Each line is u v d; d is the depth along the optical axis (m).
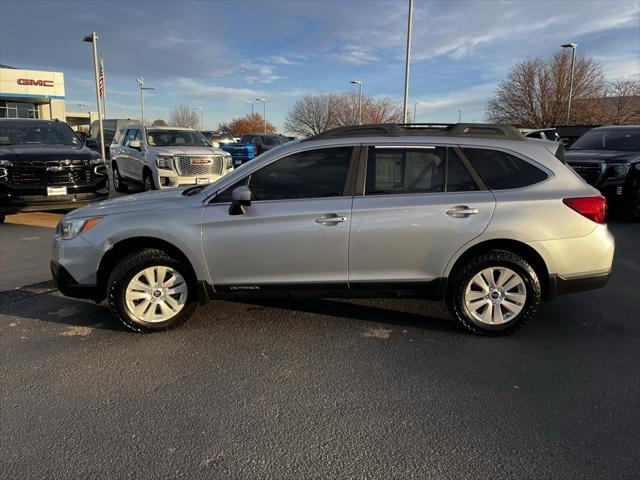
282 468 2.56
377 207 4.04
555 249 4.06
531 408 3.11
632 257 6.97
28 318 4.62
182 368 3.65
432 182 4.15
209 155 11.75
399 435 2.83
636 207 9.70
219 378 3.50
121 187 14.77
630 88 44.12
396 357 3.83
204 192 4.27
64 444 2.75
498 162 4.18
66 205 9.06
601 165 9.69
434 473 2.51
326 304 5.01
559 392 3.31
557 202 4.05
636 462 2.59
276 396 3.26
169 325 4.29
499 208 4.04
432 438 2.80
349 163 4.16
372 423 2.95
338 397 3.25
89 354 3.87
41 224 9.48
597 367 3.67
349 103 64.31
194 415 3.04
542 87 45.00
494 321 4.19
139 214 4.17
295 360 3.78
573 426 2.91
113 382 3.44
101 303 5.03
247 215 4.08
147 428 2.90
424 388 3.36
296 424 2.95
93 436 2.82
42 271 6.23
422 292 4.20
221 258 4.14
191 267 4.24
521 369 3.63
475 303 4.18
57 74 45.34
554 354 3.88
